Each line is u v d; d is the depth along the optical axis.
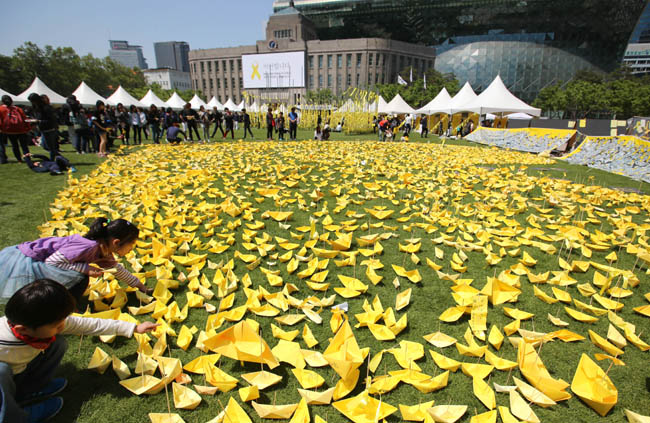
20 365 1.16
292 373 1.44
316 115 20.45
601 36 68.38
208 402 1.29
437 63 75.38
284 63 57.66
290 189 4.36
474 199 4.08
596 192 4.36
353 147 9.45
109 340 1.56
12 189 3.96
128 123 9.56
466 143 13.54
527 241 2.76
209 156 6.62
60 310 1.10
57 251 1.50
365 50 57.03
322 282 2.13
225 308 1.81
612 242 2.82
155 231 2.83
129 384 1.29
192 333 1.62
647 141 5.98
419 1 68.25
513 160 7.64
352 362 1.23
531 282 2.20
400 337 1.67
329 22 79.31
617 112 39.44
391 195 4.02
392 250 2.64
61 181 4.49
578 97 40.69
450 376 1.43
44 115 5.14
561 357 1.55
